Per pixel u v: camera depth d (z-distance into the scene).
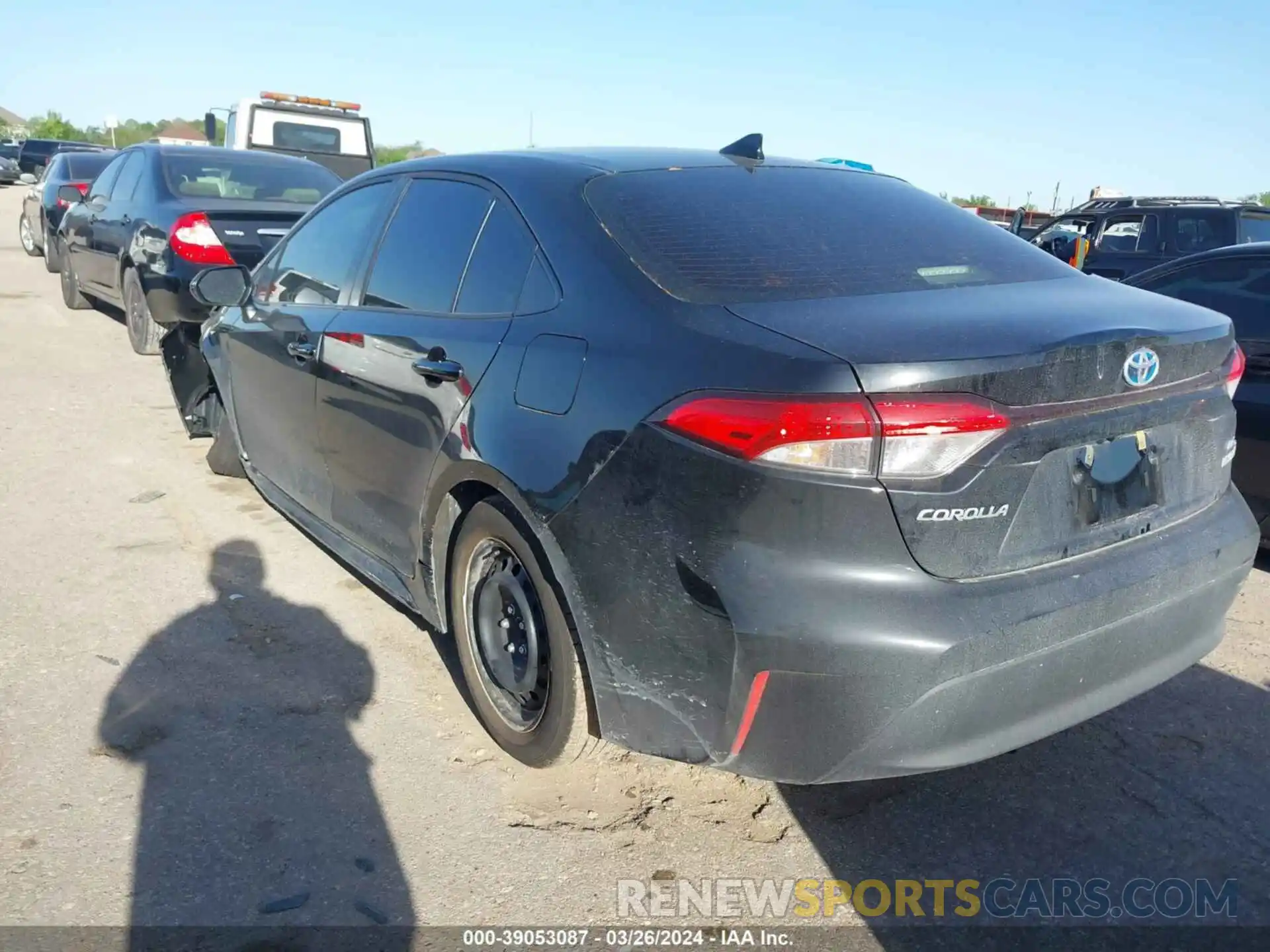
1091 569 2.52
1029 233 12.48
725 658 2.34
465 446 2.98
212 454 5.64
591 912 2.54
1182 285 5.32
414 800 2.94
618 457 2.51
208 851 2.69
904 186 3.62
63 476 5.57
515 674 3.07
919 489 2.25
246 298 4.74
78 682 3.48
